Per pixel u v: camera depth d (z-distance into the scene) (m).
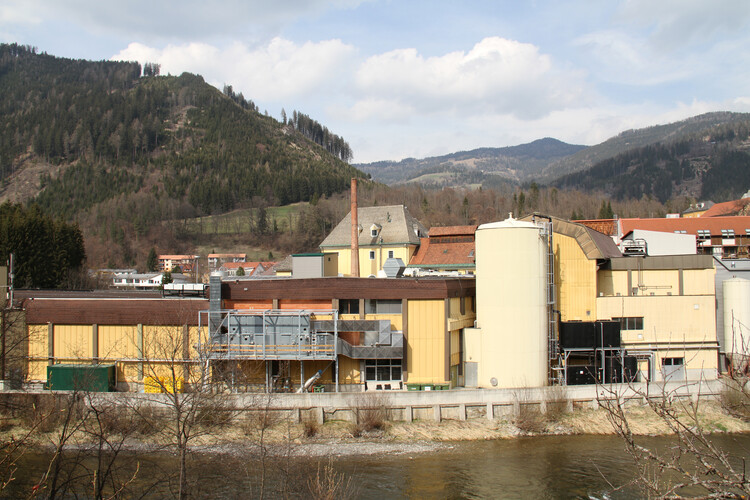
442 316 48.56
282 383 47.75
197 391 26.61
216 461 35.56
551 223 53.94
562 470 36.06
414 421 43.78
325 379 48.41
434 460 37.78
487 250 49.38
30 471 33.53
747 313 55.06
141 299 50.06
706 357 53.88
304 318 46.31
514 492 32.97
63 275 100.56
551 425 43.56
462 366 50.66
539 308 49.16
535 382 48.62
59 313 50.16
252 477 33.16
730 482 8.99
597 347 51.44
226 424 40.38
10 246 91.31
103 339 49.94
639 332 54.28
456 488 33.56
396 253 86.00
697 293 56.56
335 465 36.69
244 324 46.88
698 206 180.38
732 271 60.53
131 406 36.12
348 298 48.16
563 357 51.88
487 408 44.56
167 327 49.09
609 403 10.59
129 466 33.66
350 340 48.72
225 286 49.25
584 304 55.22
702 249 104.81
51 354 50.12
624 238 73.00
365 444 40.22
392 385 48.34
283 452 34.94
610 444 40.62
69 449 36.66
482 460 37.81
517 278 48.53
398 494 32.66
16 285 90.75
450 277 56.69
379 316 48.47
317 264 57.09
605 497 11.72
